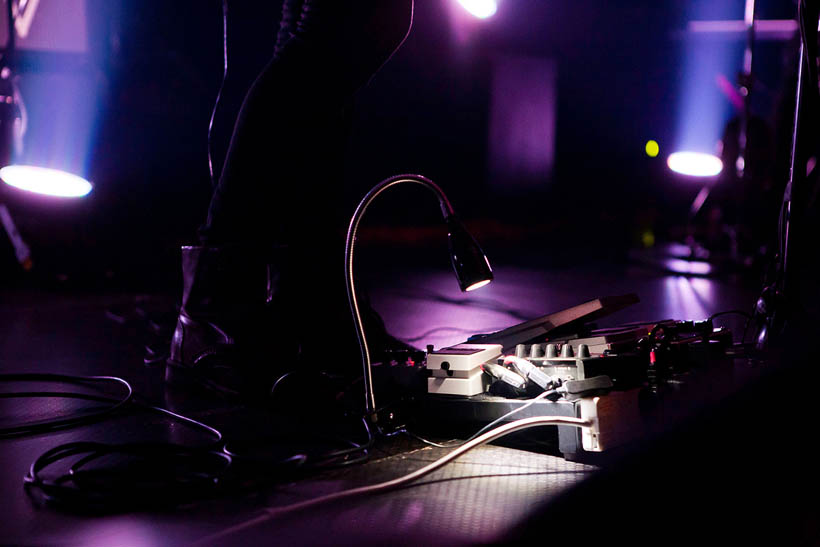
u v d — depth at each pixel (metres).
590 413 1.46
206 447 1.53
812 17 2.16
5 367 2.58
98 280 5.16
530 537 1.13
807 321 2.22
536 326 1.91
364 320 2.24
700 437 1.63
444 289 4.75
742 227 5.90
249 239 2.12
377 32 1.94
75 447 1.50
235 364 2.08
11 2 4.27
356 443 1.62
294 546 1.12
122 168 5.21
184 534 1.17
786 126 5.33
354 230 1.67
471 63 11.05
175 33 5.66
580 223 10.67
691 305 3.86
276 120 2.04
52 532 1.18
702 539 1.12
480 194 11.62
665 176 9.94
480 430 1.64
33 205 5.14
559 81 11.22
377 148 11.01
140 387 2.28
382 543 1.12
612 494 1.32
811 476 1.40
